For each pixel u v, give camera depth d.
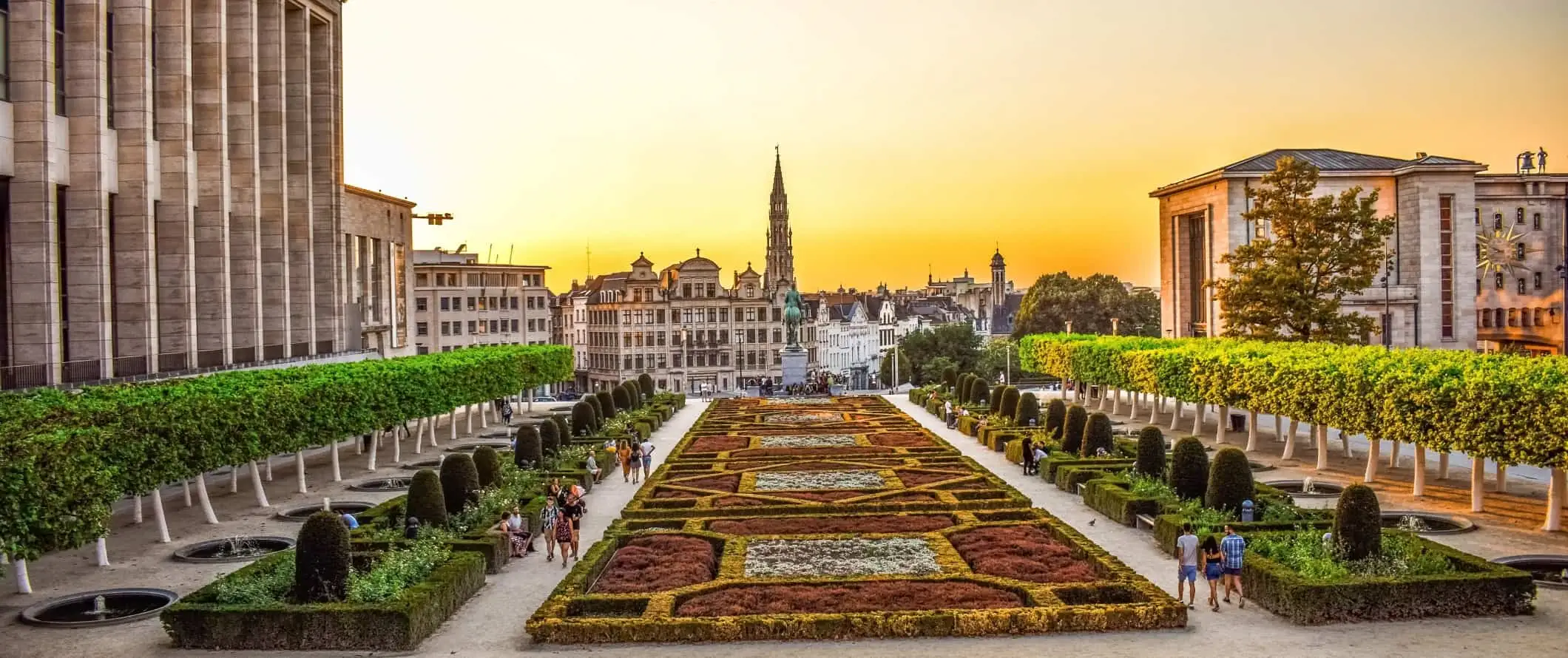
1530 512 50.47
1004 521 47.69
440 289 190.00
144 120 71.06
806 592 36.44
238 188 84.62
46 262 63.53
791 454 71.56
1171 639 32.38
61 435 38.25
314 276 99.69
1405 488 57.72
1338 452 73.12
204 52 79.44
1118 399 107.56
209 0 79.50
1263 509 45.97
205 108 79.50
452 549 41.38
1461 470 64.31
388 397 68.25
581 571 38.31
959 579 37.69
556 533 42.66
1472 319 120.69
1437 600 33.97
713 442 79.75
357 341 112.69
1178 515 44.78
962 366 194.00
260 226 88.75
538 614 33.75
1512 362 53.53
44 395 48.00
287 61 95.19
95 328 66.94
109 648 32.97
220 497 59.75
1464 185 119.94
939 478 60.94
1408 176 120.88
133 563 43.81
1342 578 34.44
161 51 74.94
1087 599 35.62
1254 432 73.88
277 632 32.66
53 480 36.81
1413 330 119.88
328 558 34.38
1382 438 56.19
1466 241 120.12
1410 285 120.44
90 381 64.56
